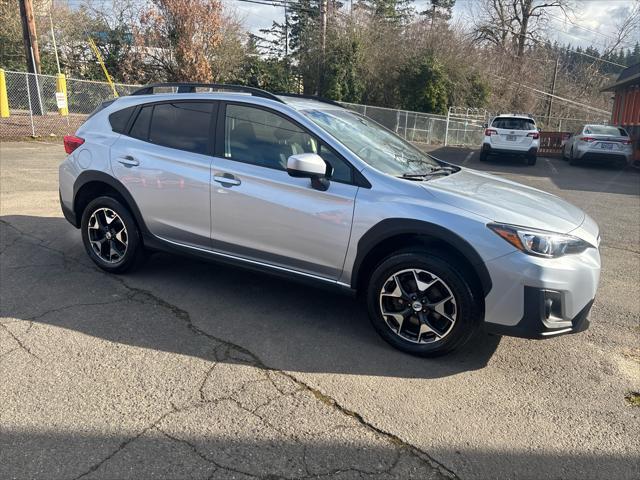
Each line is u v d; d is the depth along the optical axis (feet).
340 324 13.25
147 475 7.88
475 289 11.03
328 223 12.17
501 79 123.13
